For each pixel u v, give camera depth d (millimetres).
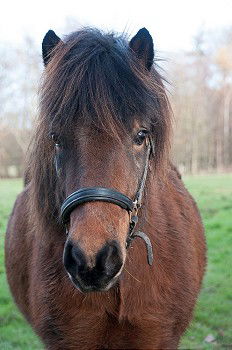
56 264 2672
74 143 2092
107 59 2146
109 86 2084
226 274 6926
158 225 2783
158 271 2668
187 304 2824
